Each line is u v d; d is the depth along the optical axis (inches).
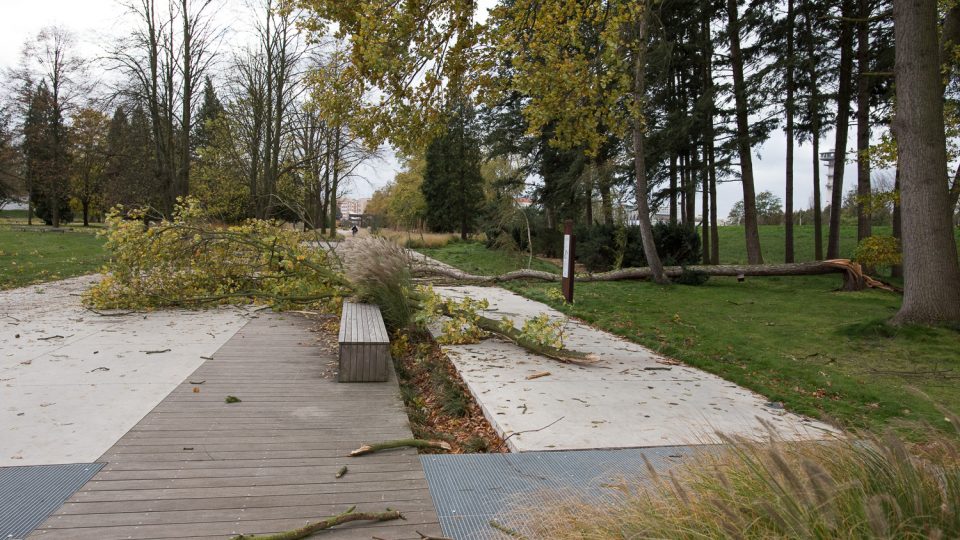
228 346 278.4
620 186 861.2
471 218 1712.6
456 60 321.4
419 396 226.8
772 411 203.2
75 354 250.2
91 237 1261.1
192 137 1098.1
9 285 491.8
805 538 72.3
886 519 71.6
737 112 740.0
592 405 202.1
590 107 340.5
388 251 343.6
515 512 117.8
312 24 303.1
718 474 86.9
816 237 807.1
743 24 705.0
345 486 132.6
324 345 291.0
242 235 405.7
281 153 1078.4
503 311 430.6
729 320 399.5
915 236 337.7
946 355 284.0
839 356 291.0
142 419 172.4
